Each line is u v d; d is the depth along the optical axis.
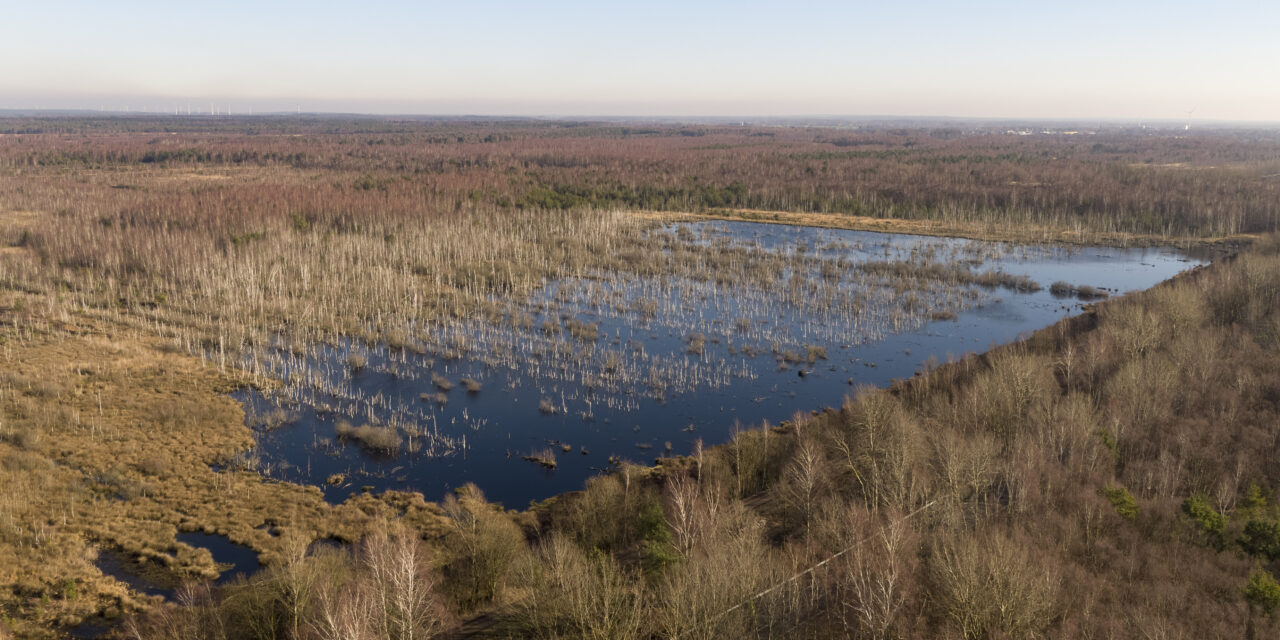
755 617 37.25
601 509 53.38
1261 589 39.72
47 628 43.38
